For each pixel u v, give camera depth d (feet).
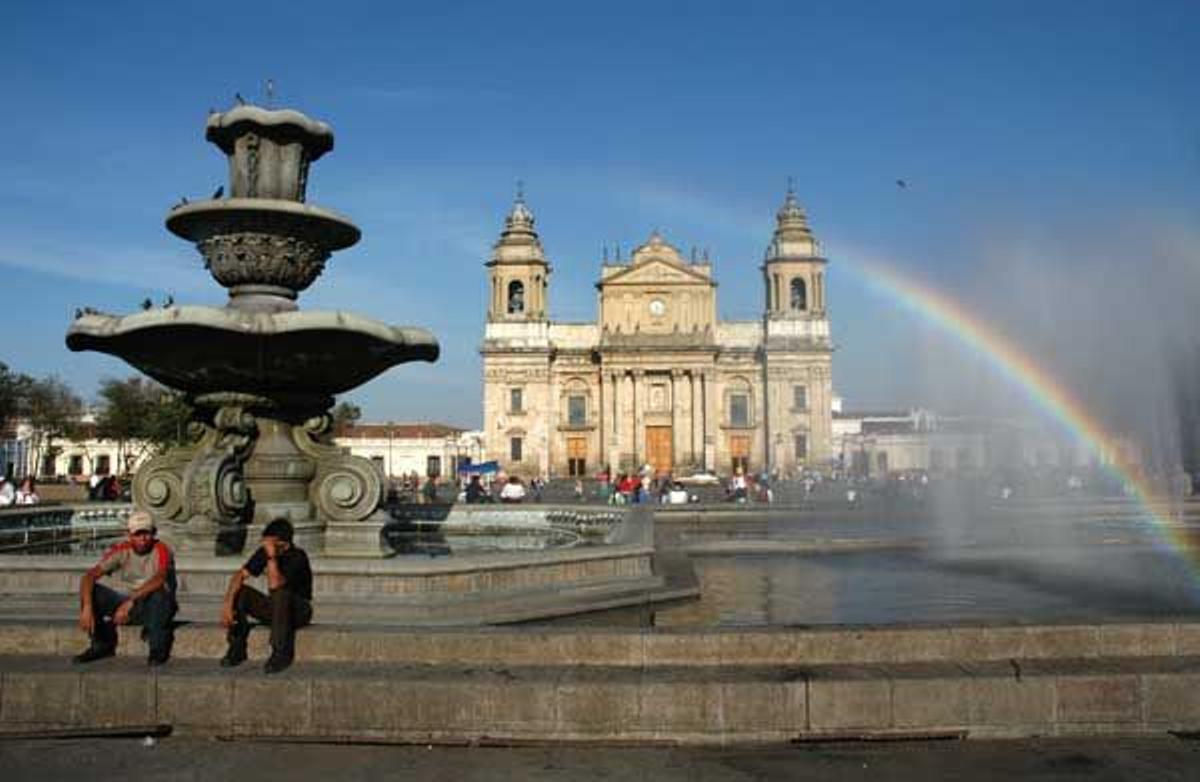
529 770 18.69
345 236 40.29
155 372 37.37
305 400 38.73
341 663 21.89
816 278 271.49
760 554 55.11
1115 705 20.51
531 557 32.14
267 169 39.34
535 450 268.21
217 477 33.96
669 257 272.10
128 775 18.37
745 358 272.51
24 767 18.76
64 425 234.38
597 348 268.62
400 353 39.01
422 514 59.82
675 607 35.35
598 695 20.20
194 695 20.66
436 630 22.44
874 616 33.81
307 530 36.63
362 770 18.71
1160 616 23.66
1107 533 66.18
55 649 22.67
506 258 274.16
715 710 20.16
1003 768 18.71
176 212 38.19
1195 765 18.84
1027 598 37.40
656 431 269.23
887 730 20.25
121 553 22.26
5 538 50.19
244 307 38.70
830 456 264.52
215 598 28.94
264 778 18.26
